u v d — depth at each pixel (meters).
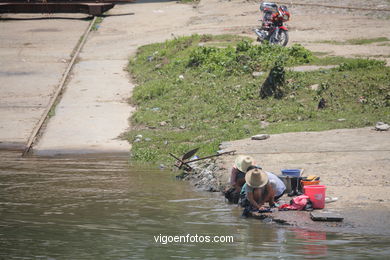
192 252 12.47
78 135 26.91
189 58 36.47
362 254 12.16
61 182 19.50
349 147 21.02
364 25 45.81
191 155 20.70
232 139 24.14
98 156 23.83
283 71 29.30
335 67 32.19
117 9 61.72
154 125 27.78
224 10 56.25
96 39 47.84
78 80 36.69
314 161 19.73
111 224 14.70
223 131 25.53
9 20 55.50
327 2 55.94
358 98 27.56
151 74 36.47
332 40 40.72
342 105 27.08
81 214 15.63
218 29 47.03
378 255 12.08
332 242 13.02
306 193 15.63
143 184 19.23
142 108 30.52
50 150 24.91
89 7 56.31
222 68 33.91
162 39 45.75
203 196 17.70
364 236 13.41
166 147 24.50
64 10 57.41
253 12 53.78
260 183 15.54
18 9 56.78
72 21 55.03
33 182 19.50
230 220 15.02
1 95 33.81
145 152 23.56
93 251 12.59
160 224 14.69
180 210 16.06
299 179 16.86
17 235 13.77
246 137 24.17
